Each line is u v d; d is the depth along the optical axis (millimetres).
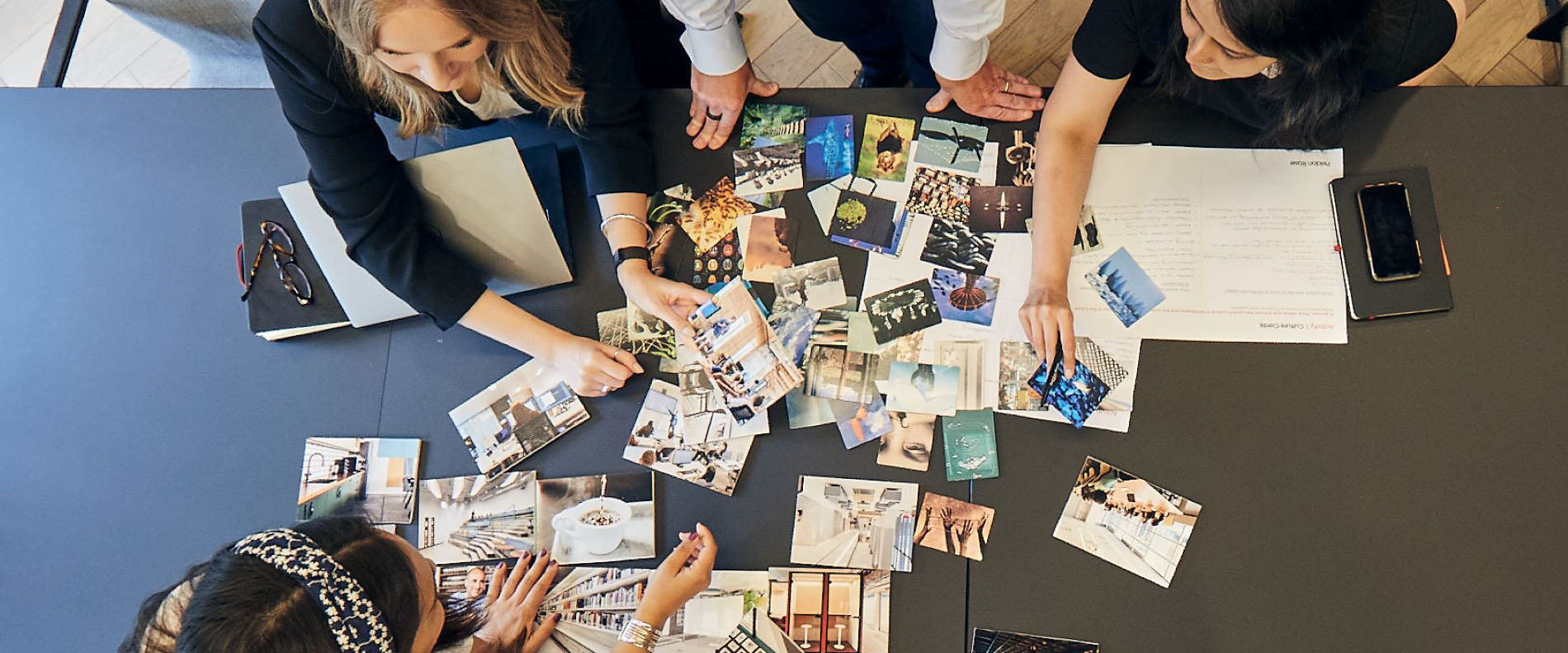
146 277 1552
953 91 1503
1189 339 1436
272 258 1508
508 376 1489
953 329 1458
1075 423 1414
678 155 1555
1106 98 1428
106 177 1589
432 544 1438
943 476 1412
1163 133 1499
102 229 1571
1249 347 1427
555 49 1269
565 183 1559
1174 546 1374
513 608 1386
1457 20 1344
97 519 1459
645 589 1405
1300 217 1464
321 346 1515
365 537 1008
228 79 1815
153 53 2467
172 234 1565
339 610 931
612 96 1459
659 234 1523
